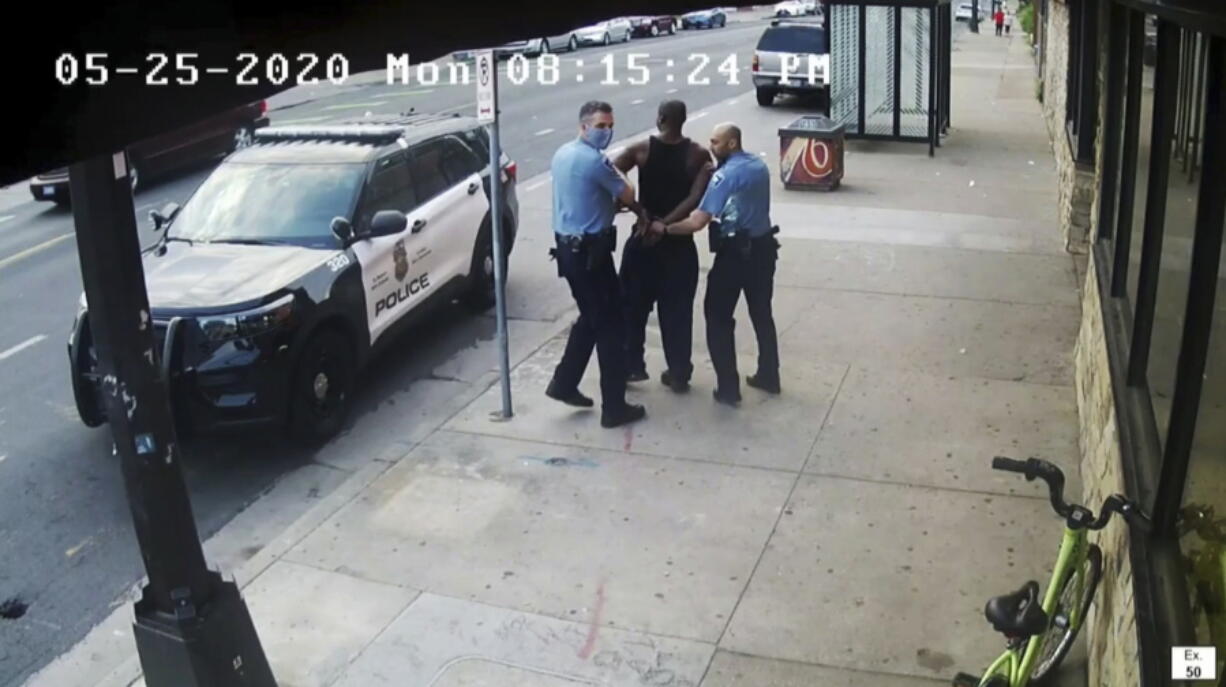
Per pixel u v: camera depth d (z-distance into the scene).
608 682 5.06
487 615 5.61
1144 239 4.43
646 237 7.52
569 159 7.11
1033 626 4.16
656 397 8.02
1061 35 15.56
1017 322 9.32
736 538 6.18
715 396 7.86
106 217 4.25
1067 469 6.70
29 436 8.42
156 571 4.59
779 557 5.97
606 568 5.96
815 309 9.84
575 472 7.03
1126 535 4.04
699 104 25.36
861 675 5.00
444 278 9.74
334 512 6.72
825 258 11.45
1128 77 5.48
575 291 7.38
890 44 17.36
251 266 7.90
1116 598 4.14
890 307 9.84
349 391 8.31
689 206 7.63
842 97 17.94
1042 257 11.23
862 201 14.07
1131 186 5.43
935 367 8.41
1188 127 3.76
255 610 5.76
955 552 5.91
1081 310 9.26
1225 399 2.99
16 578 6.60
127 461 4.48
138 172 17.64
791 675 5.03
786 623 5.40
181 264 8.02
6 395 9.26
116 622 6.16
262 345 7.41
